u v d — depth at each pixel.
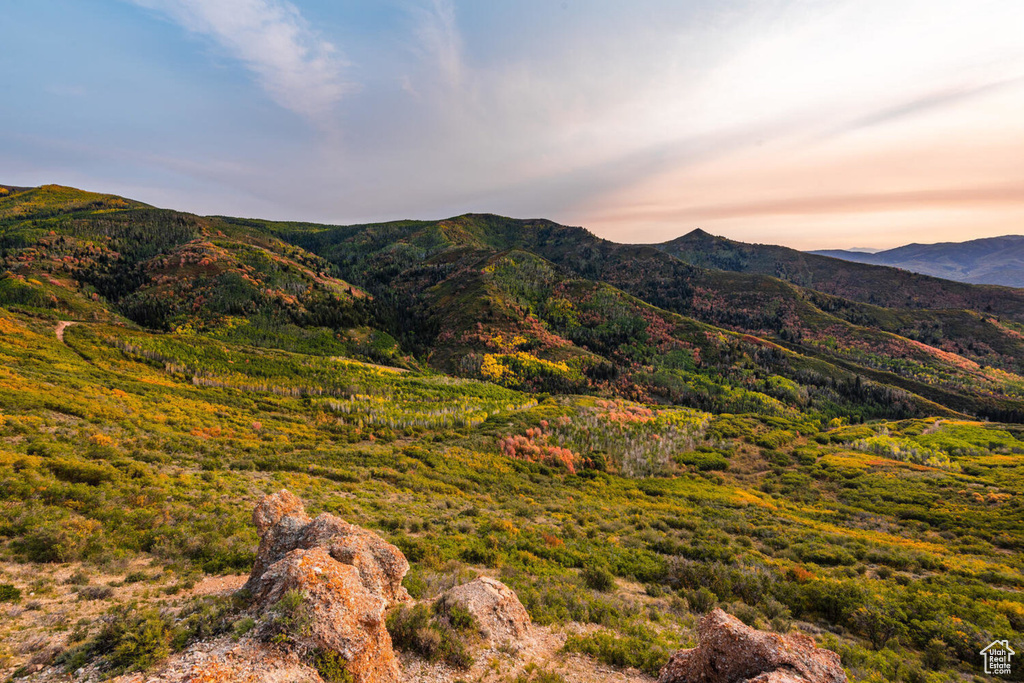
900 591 20.22
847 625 18.06
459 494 42.47
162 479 25.64
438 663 10.50
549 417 99.00
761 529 35.44
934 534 39.84
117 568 14.16
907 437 105.06
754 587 20.77
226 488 27.30
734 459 88.06
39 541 14.31
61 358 80.31
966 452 89.44
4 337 82.25
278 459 41.22
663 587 20.88
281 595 9.39
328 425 82.44
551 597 16.61
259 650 8.20
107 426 38.47
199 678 7.20
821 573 24.56
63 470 21.95
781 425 121.56
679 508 47.34
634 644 13.16
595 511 39.31
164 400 67.12
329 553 11.16
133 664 7.75
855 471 72.38
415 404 110.25
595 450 85.94
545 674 10.80
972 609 17.81
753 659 9.38
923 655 15.24
